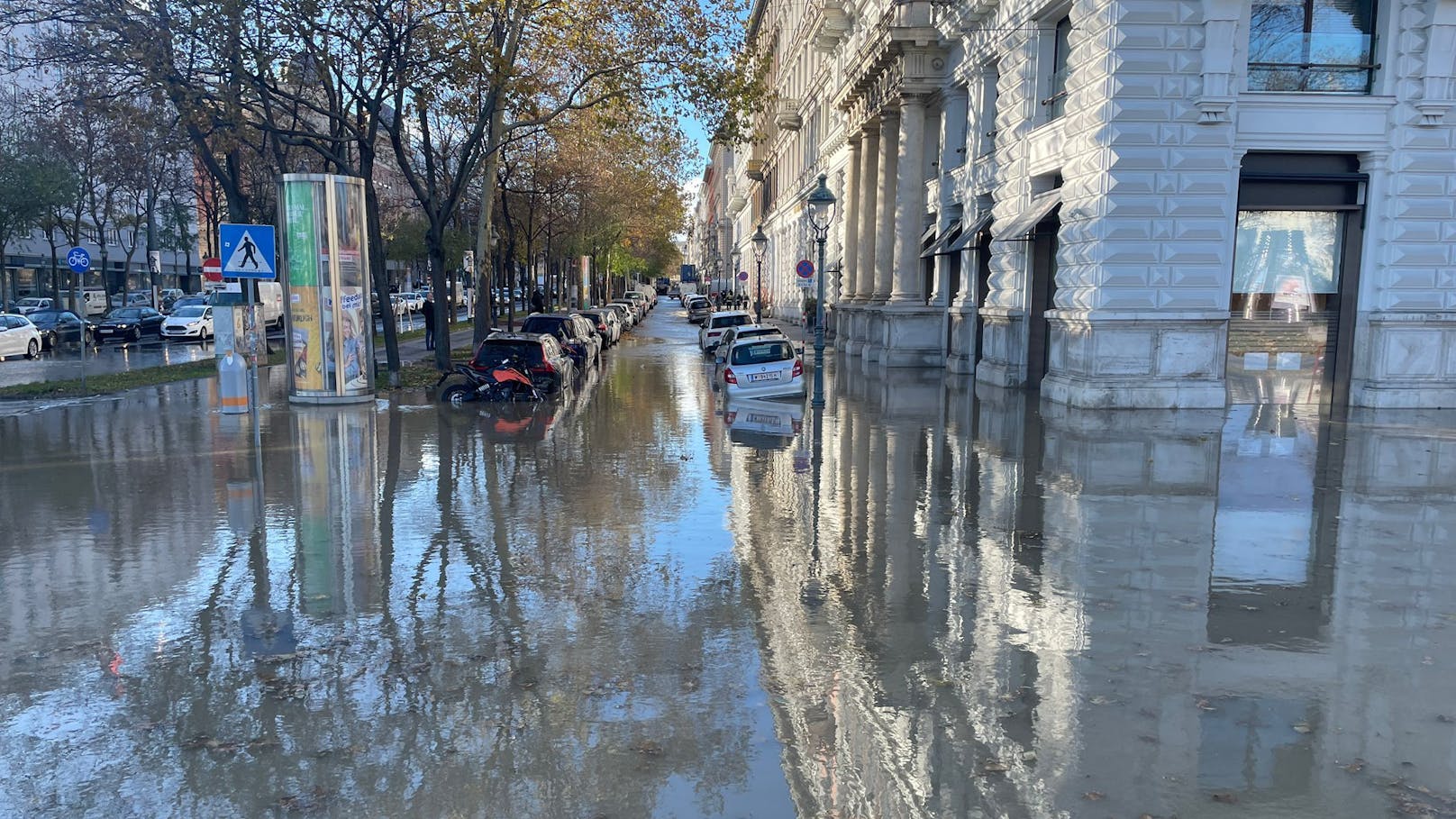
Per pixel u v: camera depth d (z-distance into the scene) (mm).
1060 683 5223
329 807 4035
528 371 19797
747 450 13016
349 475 11266
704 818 3938
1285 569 7277
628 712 4926
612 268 91062
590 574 7328
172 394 19484
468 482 10852
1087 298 15797
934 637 5941
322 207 17734
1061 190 17203
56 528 8711
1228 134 15273
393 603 6664
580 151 40219
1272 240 16250
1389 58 15570
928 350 26578
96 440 13766
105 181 39188
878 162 30578
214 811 4008
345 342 18188
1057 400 16891
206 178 47344
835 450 12867
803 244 50375
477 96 23719
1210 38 14820
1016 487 10297
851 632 6059
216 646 5848
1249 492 9945
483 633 6062
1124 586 6918
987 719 4801
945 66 25156
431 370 24312
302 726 4773
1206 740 4562
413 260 57594
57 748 4555
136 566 7531
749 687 5227
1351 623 6137
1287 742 4543
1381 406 16016
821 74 43844
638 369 28219
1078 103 16266
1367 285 16109
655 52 22406
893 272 27734
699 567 7508
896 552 7859
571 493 10281
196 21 17047
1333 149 15711
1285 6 15609
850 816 3936
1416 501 9539
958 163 25062
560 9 22344
